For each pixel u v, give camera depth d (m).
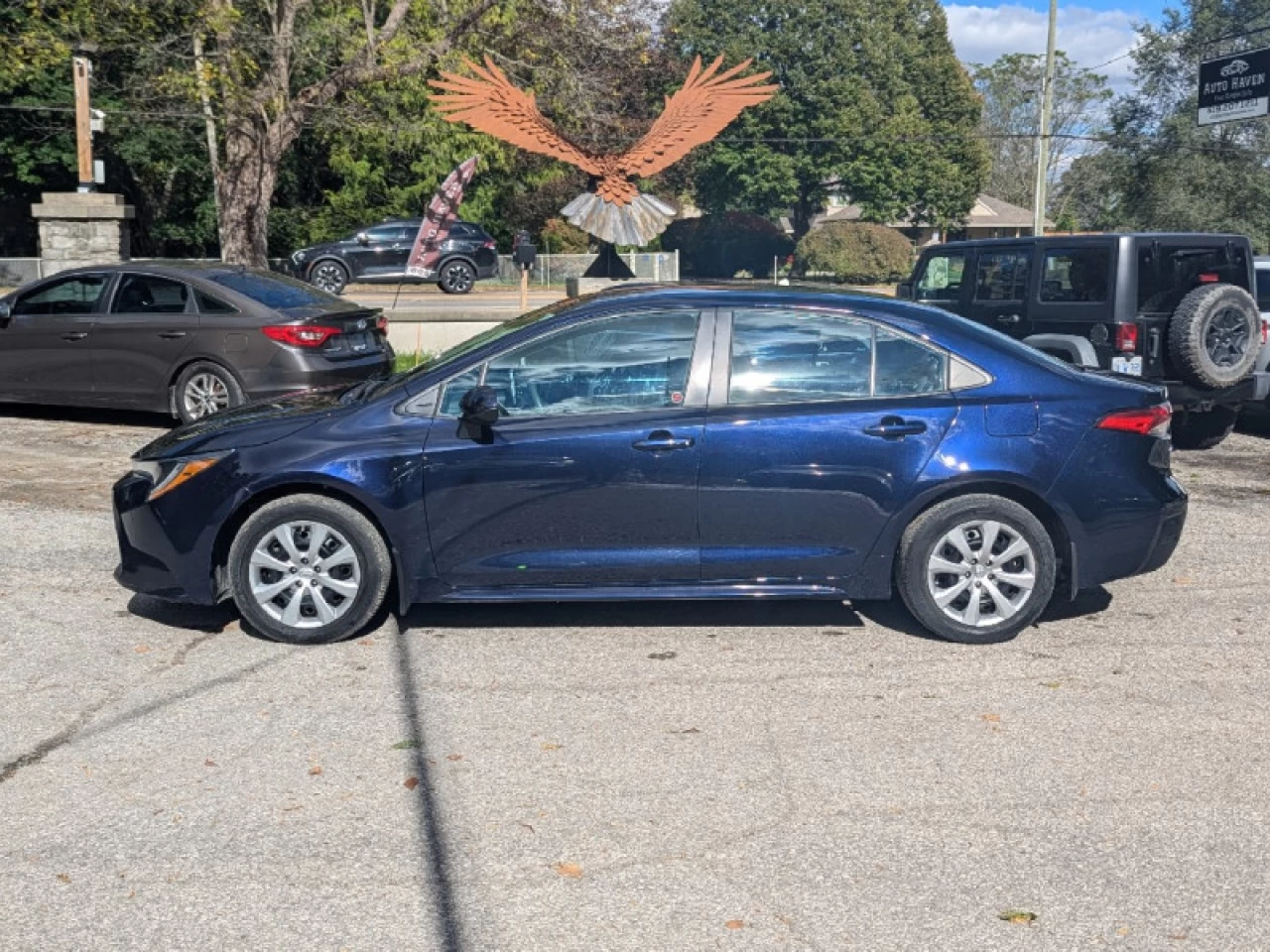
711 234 61.47
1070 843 4.05
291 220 42.66
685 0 60.78
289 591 6.00
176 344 11.16
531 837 4.09
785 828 4.15
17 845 4.03
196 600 6.00
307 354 11.09
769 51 60.03
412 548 5.89
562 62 21.80
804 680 5.54
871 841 4.06
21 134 39.22
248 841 4.06
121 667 5.69
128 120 36.97
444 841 4.07
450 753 4.77
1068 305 10.70
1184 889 3.76
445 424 5.89
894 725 5.04
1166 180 42.25
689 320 5.96
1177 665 5.73
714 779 4.53
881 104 62.59
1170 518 6.08
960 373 5.96
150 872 3.86
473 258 31.39
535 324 5.99
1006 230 84.50
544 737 4.92
